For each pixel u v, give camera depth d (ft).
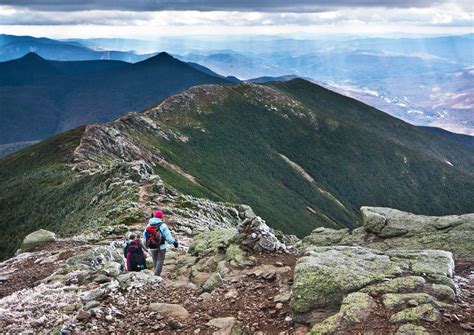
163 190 169.78
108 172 239.71
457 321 31.45
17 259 82.74
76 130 503.61
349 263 40.75
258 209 600.80
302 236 572.10
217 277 47.62
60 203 256.32
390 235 56.24
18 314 45.65
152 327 38.99
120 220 118.62
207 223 130.21
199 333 37.11
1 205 298.76
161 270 57.82
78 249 82.74
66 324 40.22
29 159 467.52
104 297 46.47
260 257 52.90
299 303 36.22
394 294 34.76
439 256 42.80
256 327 36.81
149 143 619.67
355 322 31.99
